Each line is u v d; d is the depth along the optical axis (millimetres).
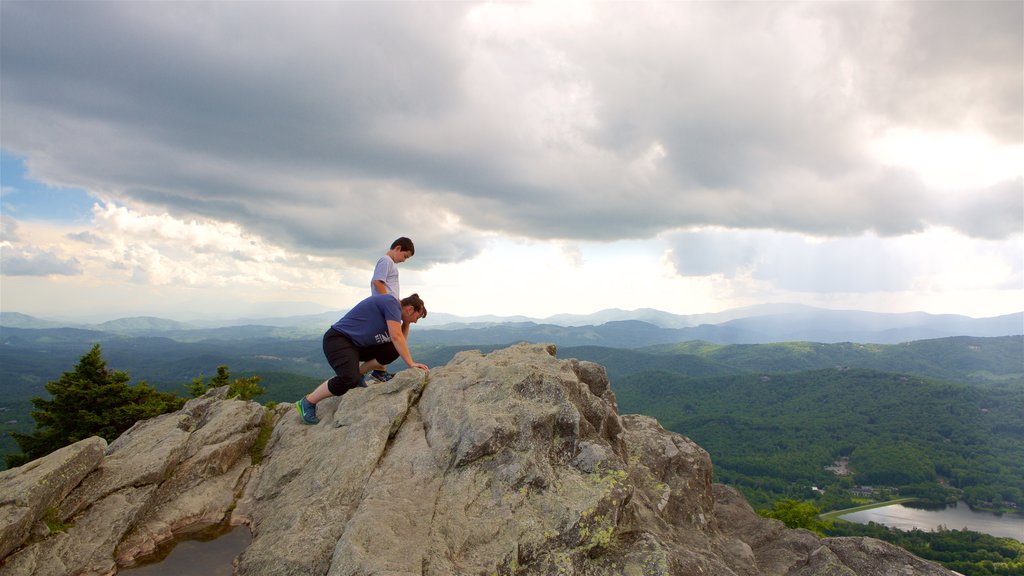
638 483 8852
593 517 6215
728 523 9930
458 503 6379
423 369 9805
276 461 8766
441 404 8445
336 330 9727
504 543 5812
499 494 6531
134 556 6711
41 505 6465
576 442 7586
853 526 145500
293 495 7492
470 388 8703
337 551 5438
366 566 5016
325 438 8664
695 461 9953
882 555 7754
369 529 5641
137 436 9891
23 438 37094
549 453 7328
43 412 37656
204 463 8664
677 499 8914
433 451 7363
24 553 6051
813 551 8227
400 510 6148
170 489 8094
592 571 5875
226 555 6816
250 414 10320
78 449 7328
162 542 7094
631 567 5934
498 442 7191
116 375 40406
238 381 38719
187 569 6480
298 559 5801
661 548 6230
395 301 9938
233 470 8992
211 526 7551
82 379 39000
